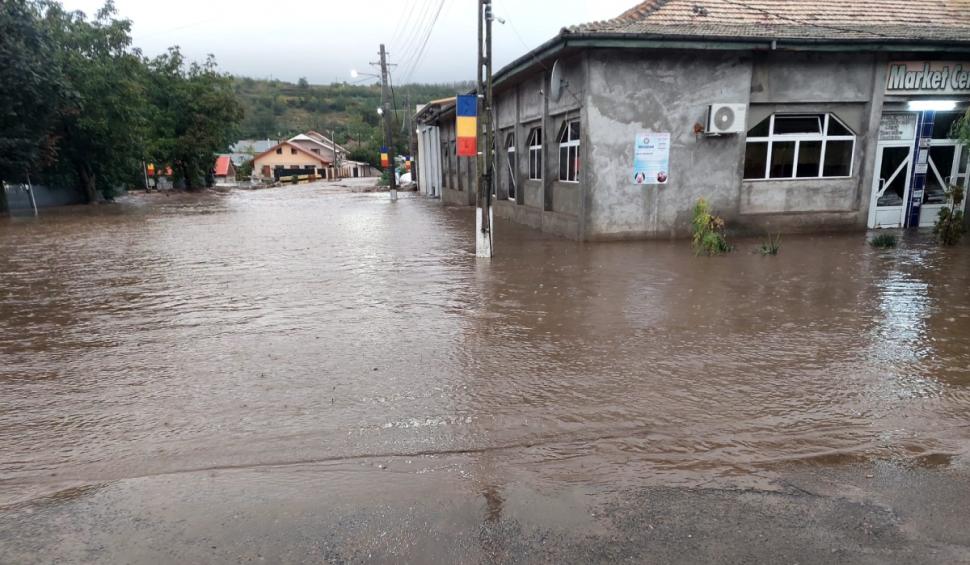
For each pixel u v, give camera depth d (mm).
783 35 11203
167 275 9398
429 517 2920
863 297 7230
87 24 30953
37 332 6234
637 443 3674
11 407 4281
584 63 11109
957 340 5574
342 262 10305
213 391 4520
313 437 3758
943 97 12562
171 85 43688
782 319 6312
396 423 3945
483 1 9469
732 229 12336
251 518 2924
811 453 3547
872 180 12844
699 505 3020
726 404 4219
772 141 12352
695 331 5926
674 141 11672
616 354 5270
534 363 5062
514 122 16062
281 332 6070
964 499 3055
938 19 13703
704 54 11375
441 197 28922
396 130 85562
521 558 2613
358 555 2639
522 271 9102
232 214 22016
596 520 2893
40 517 2959
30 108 23734
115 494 3154
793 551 2650
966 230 12242
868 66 12102
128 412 4168
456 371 4891
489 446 3639
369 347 5531
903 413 4062
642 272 8859
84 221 20234
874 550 2654
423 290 7934
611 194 11719
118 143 30875
